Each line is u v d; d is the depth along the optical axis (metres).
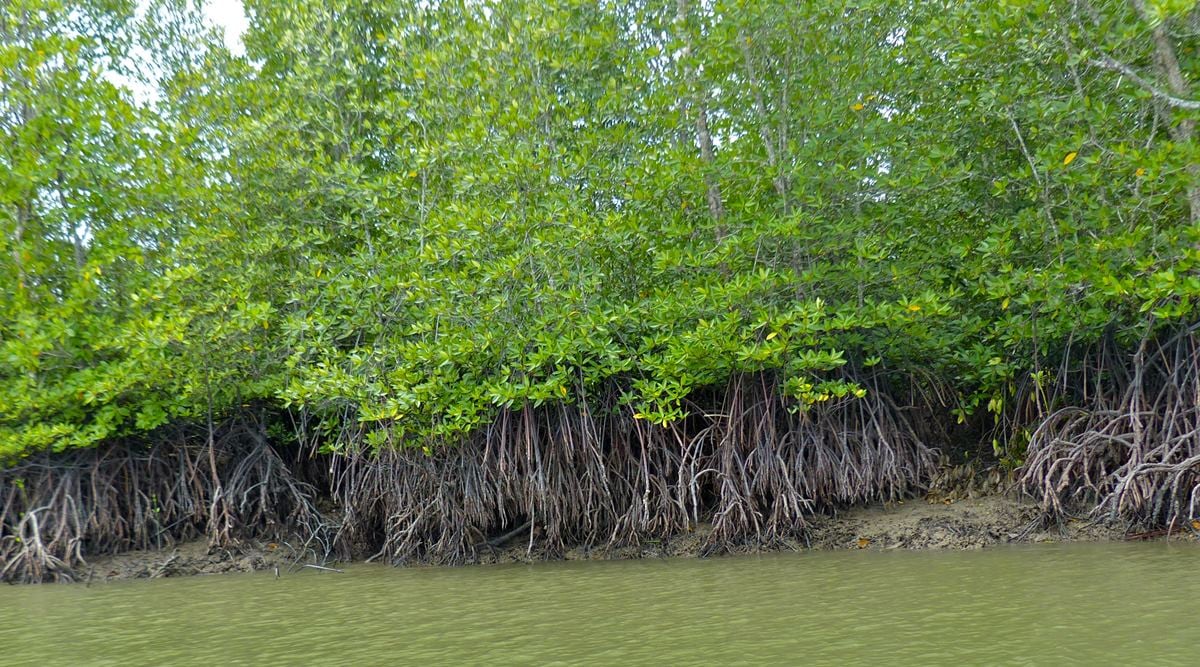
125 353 12.43
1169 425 10.30
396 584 10.79
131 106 13.70
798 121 12.38
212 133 14.17
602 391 12.05
